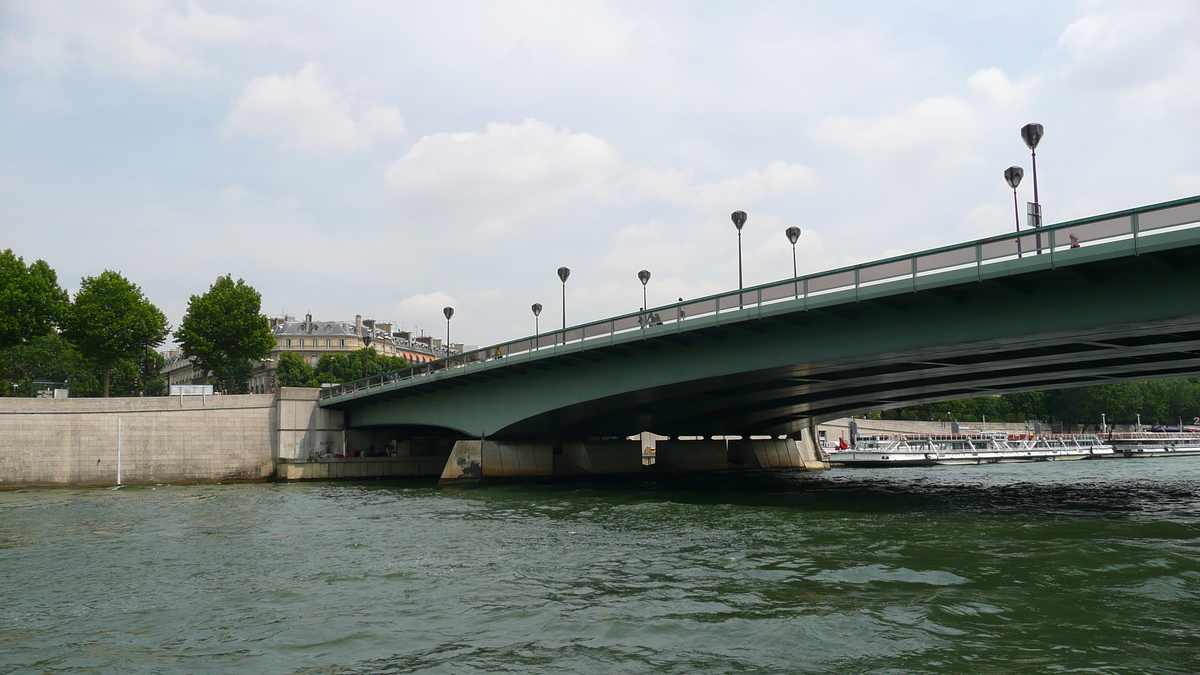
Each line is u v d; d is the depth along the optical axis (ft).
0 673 40.93
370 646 44.32
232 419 203.92
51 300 245.04
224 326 284.00
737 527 91.86
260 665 41.37
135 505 134.51
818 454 272.10
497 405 172.55
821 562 67.36
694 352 130.41
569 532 89.20
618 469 206.18
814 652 41.42
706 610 50.85
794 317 112.68
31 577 66.80
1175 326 86.02
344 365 474.08
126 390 422.41
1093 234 80.79
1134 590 54.29
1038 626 45.37
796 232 150.30
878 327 106.22
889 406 208.03
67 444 189.98
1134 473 221.05
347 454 214.90
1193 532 84.33
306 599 56.59
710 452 235.81
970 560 67.15
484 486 168.14
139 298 266.98
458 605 53.72
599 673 38.96
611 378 145.28
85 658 43.32
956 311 98.37
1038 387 172.96
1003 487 160.66
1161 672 37.04
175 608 54.80
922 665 38.83
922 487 161.07
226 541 86.33
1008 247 87.25
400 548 79.05
